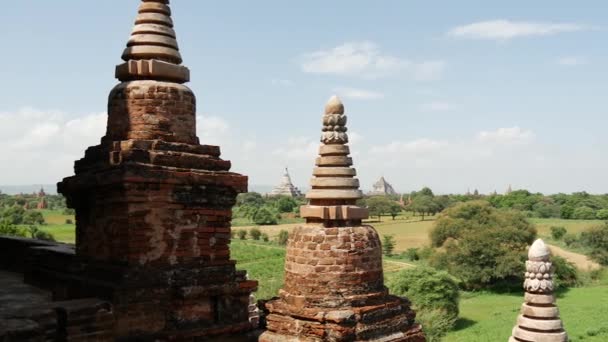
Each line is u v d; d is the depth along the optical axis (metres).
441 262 76.00
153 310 10.50
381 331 11.31
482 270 72.69
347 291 11.34
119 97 11.48
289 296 11.62
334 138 11.91
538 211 164.62
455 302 56.03
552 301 15.18
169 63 11.75
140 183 10.52
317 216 11.58
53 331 9.20
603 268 82.00
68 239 78.56
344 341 10.76
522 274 72.25
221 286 11.40
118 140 11.38
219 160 11.91
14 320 8.69
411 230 140.50
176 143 11.40
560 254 95.75
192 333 10.84
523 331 15.24
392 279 60.28
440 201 182.50
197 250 11.34
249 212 165.50
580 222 145.38
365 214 11.80
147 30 11.78
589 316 53.94
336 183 11.72
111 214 10.92
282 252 101.06
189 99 11.88
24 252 17.39
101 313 9.62
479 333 51.34
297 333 11.17
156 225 10.79
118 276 10.41
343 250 11.40
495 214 78.69
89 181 11.11
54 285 12.48
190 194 11.22
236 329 11.59
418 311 52.66
